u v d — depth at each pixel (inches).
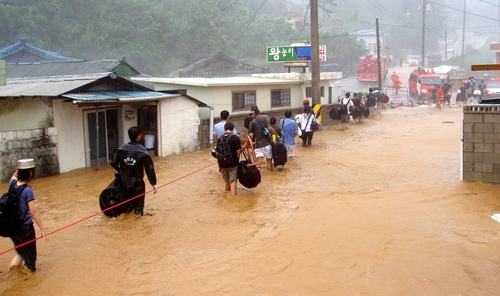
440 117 988.6
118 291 221.6
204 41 1707.7
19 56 1216.2
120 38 1514.5
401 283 219.6
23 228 243.9
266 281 225.1
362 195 384.2
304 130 650.2
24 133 474.9
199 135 668.7
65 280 236.7
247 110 777.6
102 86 559.2
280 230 297.7
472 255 249.8
